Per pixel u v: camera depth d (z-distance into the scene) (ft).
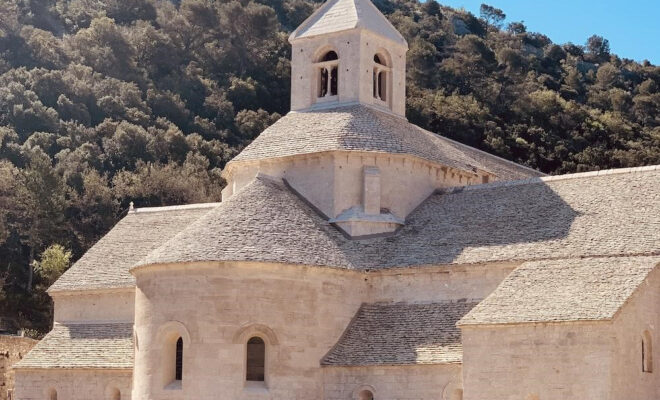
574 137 458.91
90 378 199.11
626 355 147.84
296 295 170.91
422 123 442.09
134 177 413.80
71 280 213.05
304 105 212.02
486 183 195.62
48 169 378.94
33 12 564.71
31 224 371.56
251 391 165.78
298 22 619.26
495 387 152.97
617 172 183.42
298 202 189.57
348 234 186.91
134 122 466.29
